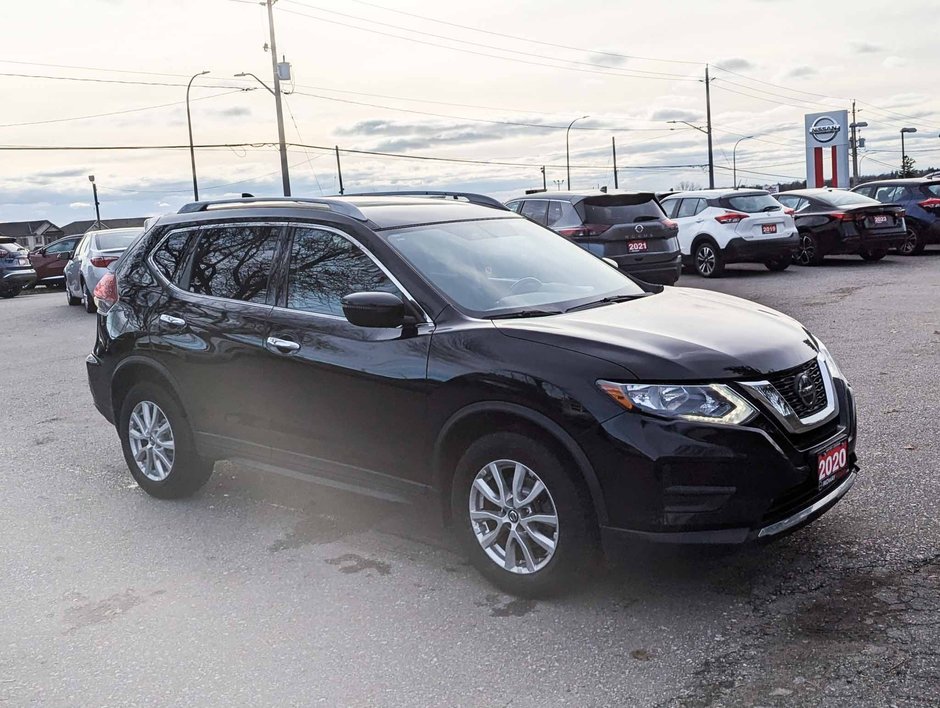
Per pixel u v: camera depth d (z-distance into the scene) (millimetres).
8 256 24594
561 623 3730
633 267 13258
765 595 3822
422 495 4293
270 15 40562
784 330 4125
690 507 3529
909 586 3791
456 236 4836
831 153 38844
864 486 5012
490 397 3900
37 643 3879
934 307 11453
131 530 5211
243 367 4949
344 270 4637
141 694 3416
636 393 3584
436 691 3307
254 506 5512
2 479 6387
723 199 16875
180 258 5531
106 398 5949
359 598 4121
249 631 3873
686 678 3250
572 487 3734
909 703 2975
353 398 4430
